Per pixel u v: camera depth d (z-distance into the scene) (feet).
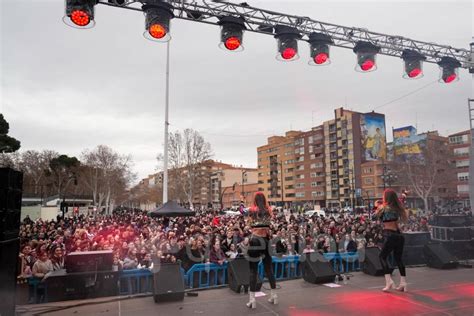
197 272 24.30
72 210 160.35
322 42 23.67
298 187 295.69
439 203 217.36
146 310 16.44
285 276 26.07
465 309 15.55
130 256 32.09
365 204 230.48
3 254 13.93
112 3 18.98
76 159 199.21
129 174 224.12
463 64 29.81
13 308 14.52
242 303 17.43
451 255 25.76
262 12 22.61
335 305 16.53
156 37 19.57
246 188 356.59
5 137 118.52
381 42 26.35
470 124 34.09
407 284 20.61
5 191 14.12
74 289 18.69
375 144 249.14
